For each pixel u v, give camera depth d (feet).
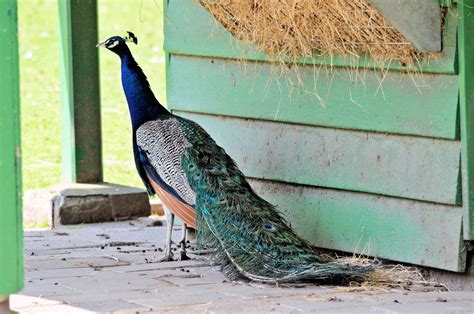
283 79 36.73
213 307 28.84
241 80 38.42
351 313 28.04
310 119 35.83
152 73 84.69
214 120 39.96
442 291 31.68
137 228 45.01
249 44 37.45
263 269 32.37
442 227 32.04
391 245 33.60
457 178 31.45
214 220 33.78
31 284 32.60
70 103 48.26
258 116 37.83
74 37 47.85
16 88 24.41
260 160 38.01
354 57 33.86
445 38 31.22
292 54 35.96
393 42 32.19
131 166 59.82
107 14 104.27
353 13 32.24
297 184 36.88
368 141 34.12
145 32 98.37
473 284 31.73
